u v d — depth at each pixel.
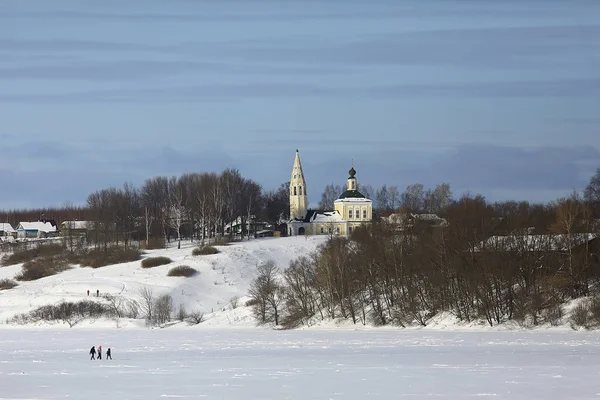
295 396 184.38
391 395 183.50
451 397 179.75
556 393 182.25
